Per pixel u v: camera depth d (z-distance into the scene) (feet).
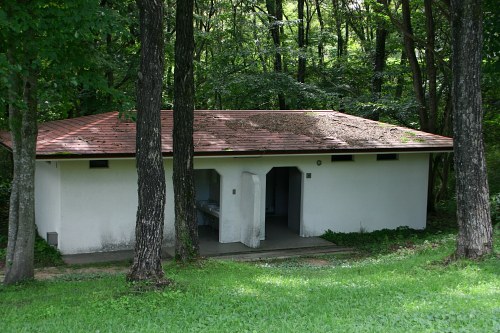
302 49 89.61
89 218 50.29
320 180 58.23
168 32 73.41
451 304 25.08
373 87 86.94
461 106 34.86
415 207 62.39
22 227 36.94
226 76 88.28
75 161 49.39
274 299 28.27
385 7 69.21
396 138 60.44
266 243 55.26
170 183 53.01
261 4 105.81
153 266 30.78
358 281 33.24
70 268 45.78
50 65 35.70
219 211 55.21
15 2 31.83
